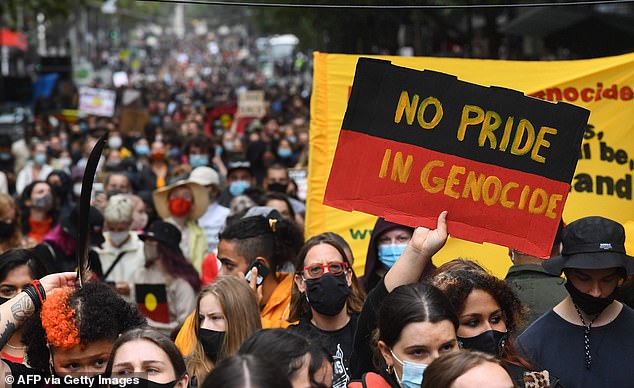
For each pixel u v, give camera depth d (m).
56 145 27.08
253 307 6.76
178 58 170.38
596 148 9.44
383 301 5.63
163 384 5.20
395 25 39.47
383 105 6.26
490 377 4.70
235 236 8.29
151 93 71.94
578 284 6.13
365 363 6.38
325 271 7.09
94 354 5.62
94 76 96.25
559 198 6.30
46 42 91.00
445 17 35.03
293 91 72.62
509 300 6.38
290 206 11.98
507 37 38.06
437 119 6.27
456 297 6.21
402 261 6.24
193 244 12.98
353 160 6.29
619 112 9.45
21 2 51.22
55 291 5.69
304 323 7.30
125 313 5.79
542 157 6.28
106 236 11.16
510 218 6.29
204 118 41.25
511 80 9.55
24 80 48.94
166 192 13.11
